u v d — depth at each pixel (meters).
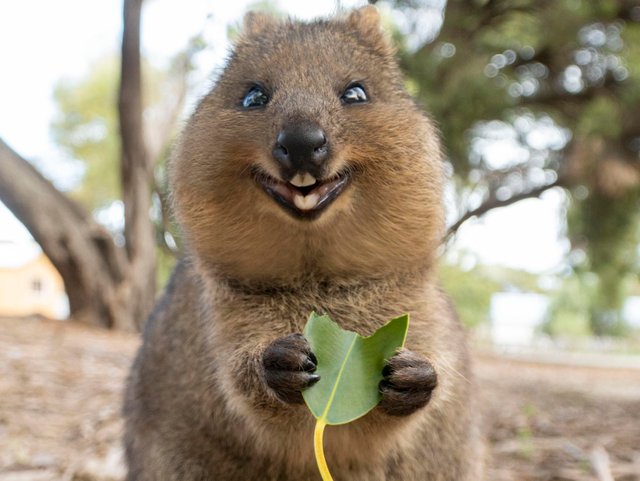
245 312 0.37
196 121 0.39
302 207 0.34
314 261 0.37
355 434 0.35
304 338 0.31
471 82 1.70
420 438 0.39
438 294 0.39
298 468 0.37
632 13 1.86
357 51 0.40
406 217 0.36
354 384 0.30
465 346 0.44
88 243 1.49
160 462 0.40
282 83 0.37
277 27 0.43
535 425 0.81
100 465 0.54
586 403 1.10
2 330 1.15
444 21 1.75
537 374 1.63
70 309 1.50
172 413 0.40
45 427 0.64
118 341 1.22
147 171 1.49
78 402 0.73
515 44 1.91
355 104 0.37
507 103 1.80
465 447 0.42
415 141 0.37
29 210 1.46
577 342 4.81
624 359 3.45
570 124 2.08
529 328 5.41
